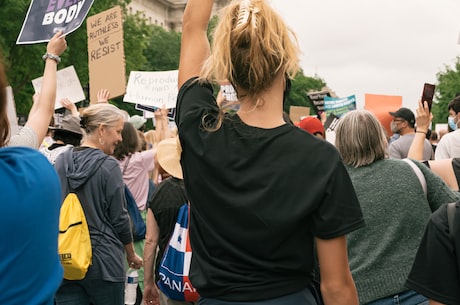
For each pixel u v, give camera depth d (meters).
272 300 2.17
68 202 4.39
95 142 4.73
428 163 3.92
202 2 2.55
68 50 34.50
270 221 2.14
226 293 2.19
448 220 2.40
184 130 2.30
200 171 2.25
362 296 3.30
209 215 2.24
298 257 2.18
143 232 5.71
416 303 3.32
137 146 6.41
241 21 2.24
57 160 4.56
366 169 3.50
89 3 4.42
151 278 4.85
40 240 1.72
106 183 4.50
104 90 7.48
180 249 4.10
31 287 1.70
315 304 2.25
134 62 44.91
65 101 7.48
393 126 8.15
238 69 2.25
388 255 3.34
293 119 13.48
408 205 3.39
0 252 1.66
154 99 9.26
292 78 2.29
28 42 4.66
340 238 2.17
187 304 4.30
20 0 29.86
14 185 1.71
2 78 1.85
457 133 6.03
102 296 4.50
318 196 2.13
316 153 2.19
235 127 2.26
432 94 4.86
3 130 1.87
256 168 2.19
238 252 2.18
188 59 2.52
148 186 6.84
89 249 4.37
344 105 12.25
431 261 2.42
